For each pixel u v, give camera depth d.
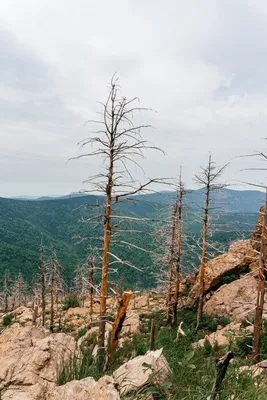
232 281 29.09
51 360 5.92
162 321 26.72
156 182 10.34
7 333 7.22
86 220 11.27
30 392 4.95
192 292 31.12
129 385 4.64
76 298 47.38
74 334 28.08
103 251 11.21
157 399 4.07
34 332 7.19
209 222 22.25
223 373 3.62
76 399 4.14
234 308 25.11
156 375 4.74
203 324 23.28
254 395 3.84
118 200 10.98
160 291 39.81
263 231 14.66
